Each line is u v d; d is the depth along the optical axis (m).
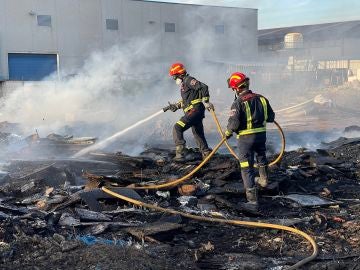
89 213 5.60
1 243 4.34
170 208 6.05
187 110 8.34
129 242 4.73
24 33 35.69
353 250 4.64
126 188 6.42
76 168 8.64
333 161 8.68
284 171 7.77
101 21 38.56
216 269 4.21
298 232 4.98
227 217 5.73
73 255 4.09
